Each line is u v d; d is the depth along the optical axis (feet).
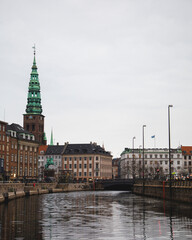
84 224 127.75
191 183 206.39
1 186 287.89
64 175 560.61
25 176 515.91
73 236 104.58
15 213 164.76
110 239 100.42
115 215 155.74
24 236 104.99
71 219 142.00
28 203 229.86
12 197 274.16
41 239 100.68
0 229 116.88
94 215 156.25
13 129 510.99
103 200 265.95
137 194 383.86
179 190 232.53
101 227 120.67
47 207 197.98
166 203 224.74
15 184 329.93
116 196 334.85
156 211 172.14
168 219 140.77
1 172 433.48
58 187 488.85
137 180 418.72
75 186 522.47
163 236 105.09
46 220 138.92
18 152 501.97
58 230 114.73
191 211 170.91
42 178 595.88
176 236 105.09
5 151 464.65
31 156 541.34
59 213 164.86
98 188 569.23
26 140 525.75
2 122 458.50
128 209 184.24
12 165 483.92
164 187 268.82
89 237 103.14
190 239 100.73
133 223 130.00
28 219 142.00
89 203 232.53
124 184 542.98
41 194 384.47
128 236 104.83
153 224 127.44
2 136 457.68
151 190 319.88
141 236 104.94
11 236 105.09
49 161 607.78
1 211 173.99
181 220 137.59
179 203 221.66
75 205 214.07
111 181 552.82
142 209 183.52
